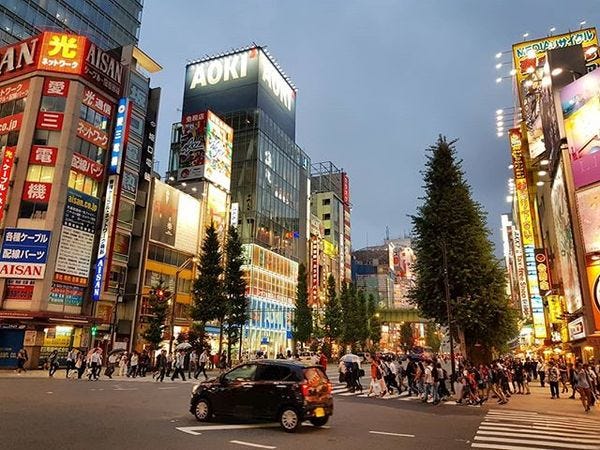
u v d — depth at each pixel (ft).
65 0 176.14
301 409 34.86
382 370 73.20
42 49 120.06
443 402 64.34
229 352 136.87
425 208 92.17
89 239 119.44
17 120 116.88
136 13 216.54
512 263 238.07
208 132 184.65
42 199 111.34
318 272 261.44
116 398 54.03
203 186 177.68
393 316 301.84
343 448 29.01
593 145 92.43
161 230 149.18
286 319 227.61
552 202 118.11
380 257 518.37
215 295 130.11
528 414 52.70
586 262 91.15
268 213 233.55
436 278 86.63
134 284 137.49
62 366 109.81
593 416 52.60
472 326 84.33
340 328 212.23
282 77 277.03
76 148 118.42
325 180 365.61
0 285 105.50
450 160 94.22
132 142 140.56
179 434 32.17
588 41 162.61
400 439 33.04
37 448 25.90
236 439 31.19
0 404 44.16
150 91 154.30
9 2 153.07
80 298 116.47
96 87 125.90
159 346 125.49
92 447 26.63
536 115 141.28
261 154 236.22
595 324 88.12
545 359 157.28
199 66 265.95
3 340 104.06
